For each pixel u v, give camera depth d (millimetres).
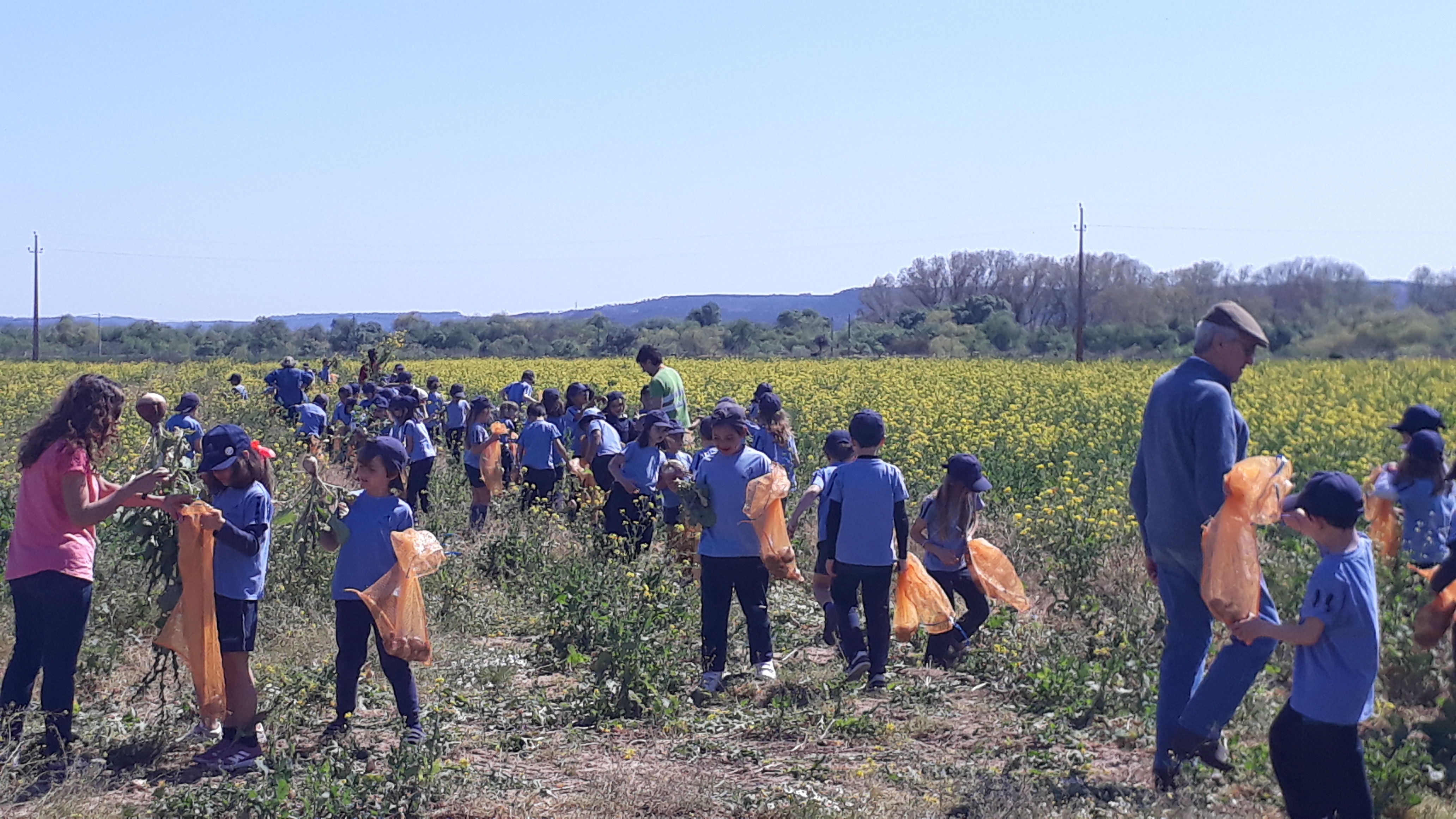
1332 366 33969
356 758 5824
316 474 6059
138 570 8000
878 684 7121
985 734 6238
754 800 5215
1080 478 13555
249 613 5895
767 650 7426
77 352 77750
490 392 34375
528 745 6129
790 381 34656
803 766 5734
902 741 6109
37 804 5148
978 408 25234
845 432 7746
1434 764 5332
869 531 7168
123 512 5980
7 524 8445
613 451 11586
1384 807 4922
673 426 10328
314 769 5289
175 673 6285
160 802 5203
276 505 7977
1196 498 5188
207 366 42125
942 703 6805
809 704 6785
